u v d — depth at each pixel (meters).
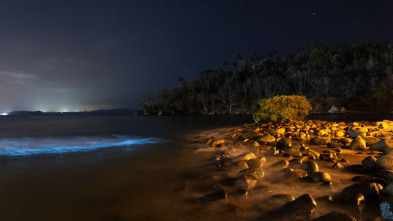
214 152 11.52
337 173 7.29
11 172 8.52
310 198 4.90
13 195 6.25
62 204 5.65
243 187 6.21
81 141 17.80
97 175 8.07
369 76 99.56
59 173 8.38
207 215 4.91
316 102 83.38
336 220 4.10
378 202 4.90
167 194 6.16
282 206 5.08
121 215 5.05
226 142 13.68
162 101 124.31
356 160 8.77
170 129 28.55
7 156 11.55
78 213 5.17
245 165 7.84
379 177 6.59
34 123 52.41
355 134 13.26
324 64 125.25
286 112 23.14
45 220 4.88
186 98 123.88
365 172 7.27
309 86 106.94
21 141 18.11
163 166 9.17
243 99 114.56
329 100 82.50
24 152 12.74
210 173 7.95
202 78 146.50
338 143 11.24
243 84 125.62
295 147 10.92
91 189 6.66
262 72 133.75
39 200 5.91
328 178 6.45
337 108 76.12
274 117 23.72
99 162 10.10
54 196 6.17
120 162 10.05
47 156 11.54
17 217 5.02
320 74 105.50
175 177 7.64
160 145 15.02
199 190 6.36
